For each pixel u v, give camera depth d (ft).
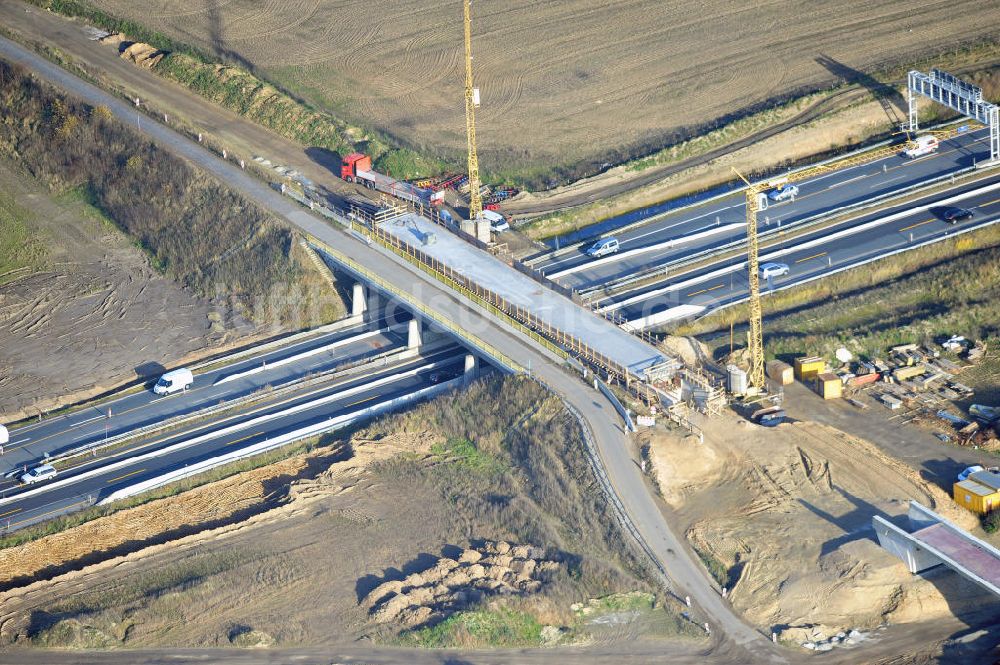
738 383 520.83
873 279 590.55
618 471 482.69
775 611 433.07
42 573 477.77
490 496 492.13
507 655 425.28
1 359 601.21
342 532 483.51
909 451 495.82
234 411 557.33
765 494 474.49
